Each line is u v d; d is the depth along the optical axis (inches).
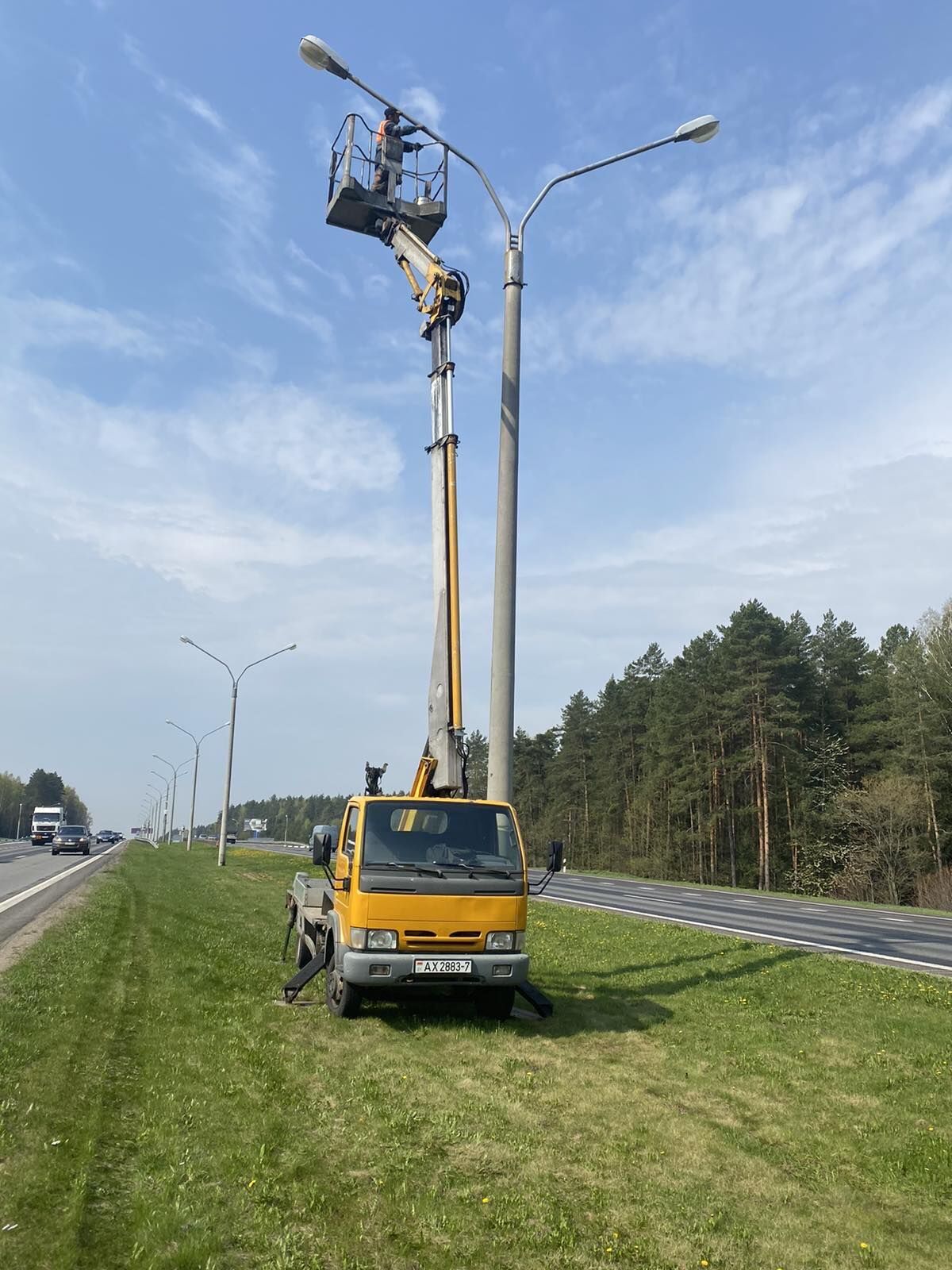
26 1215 171.6
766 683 2230.6
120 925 644.1
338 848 394.0
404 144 610.2
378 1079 278.1
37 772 7810.0
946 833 2054.6
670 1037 339.3
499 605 476.4
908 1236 184.9
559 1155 221.3
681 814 2669.8
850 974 457.1
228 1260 161.9
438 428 456.4
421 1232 177.6
